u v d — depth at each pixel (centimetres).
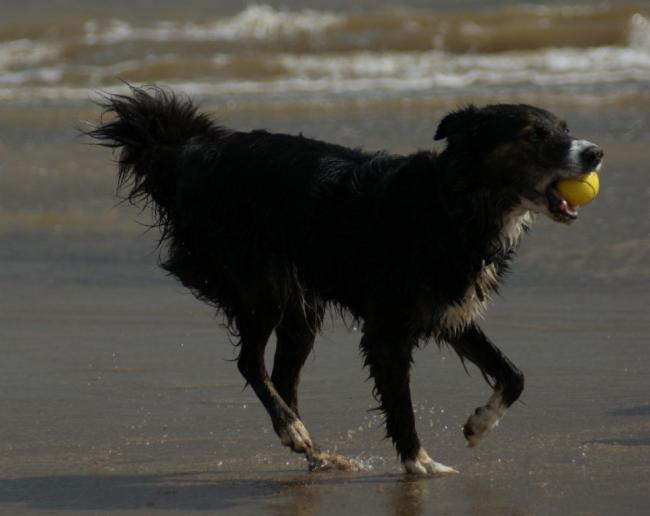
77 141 2716
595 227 1852
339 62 3909
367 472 943
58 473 935
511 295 1529
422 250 947
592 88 3256
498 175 948
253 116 2958
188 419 1094
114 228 2003
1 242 1920
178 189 1104
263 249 1058
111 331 1425
